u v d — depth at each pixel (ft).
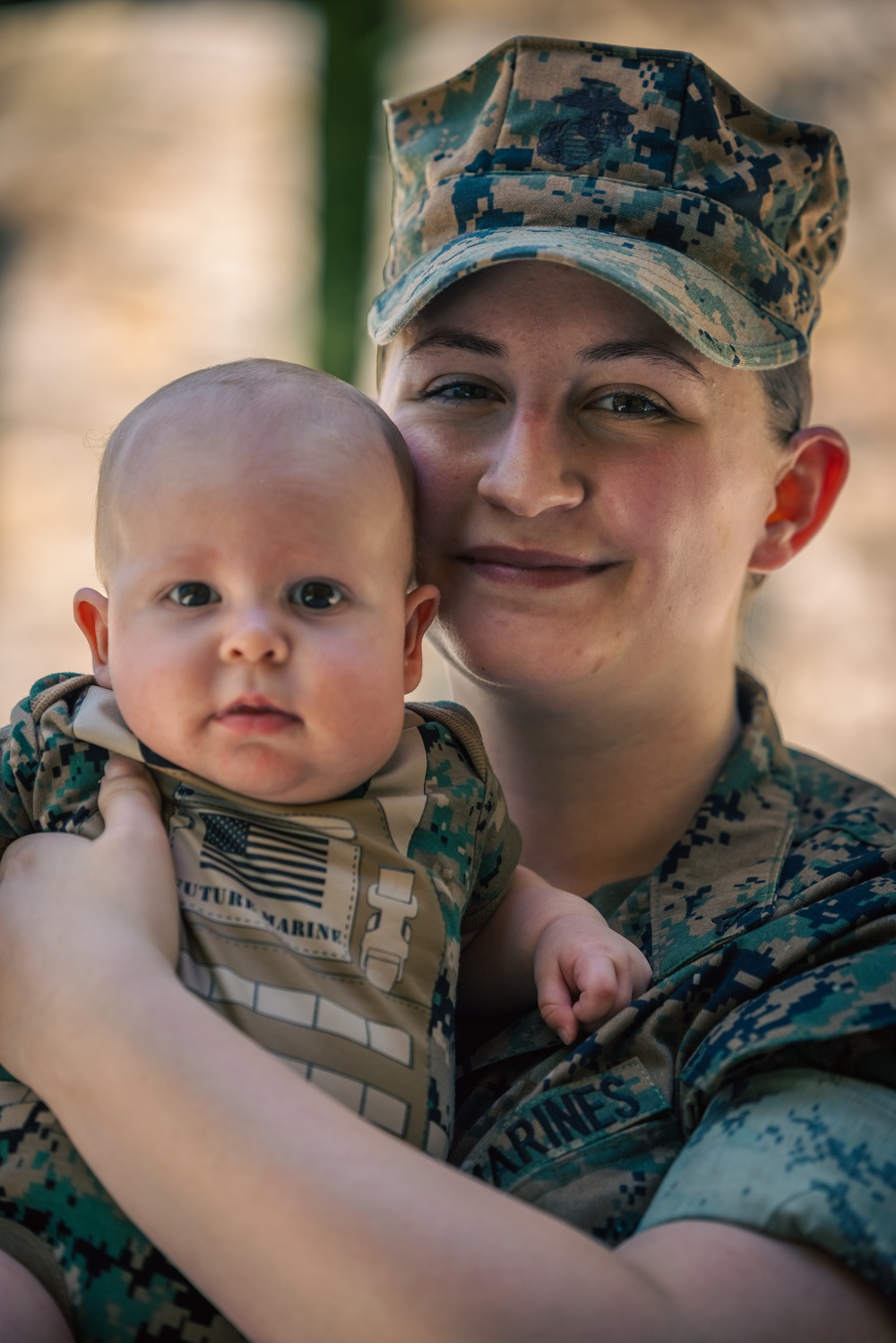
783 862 5.32
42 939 4.04
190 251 25.58
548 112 5.57
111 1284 3.97
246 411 4.76
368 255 15.29
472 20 24.57
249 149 26.00
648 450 5.29
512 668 5.37
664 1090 4.55
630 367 5.22
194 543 4.56
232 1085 3.63
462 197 5.57
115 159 26.07
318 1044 4.22
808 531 6.27
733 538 5.67
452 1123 4.64
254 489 4.59
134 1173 3.62
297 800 4.67
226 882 4.45
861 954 4.42
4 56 26.53
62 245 25.63
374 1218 3.41
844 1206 3.67
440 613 5.52
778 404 5.85
